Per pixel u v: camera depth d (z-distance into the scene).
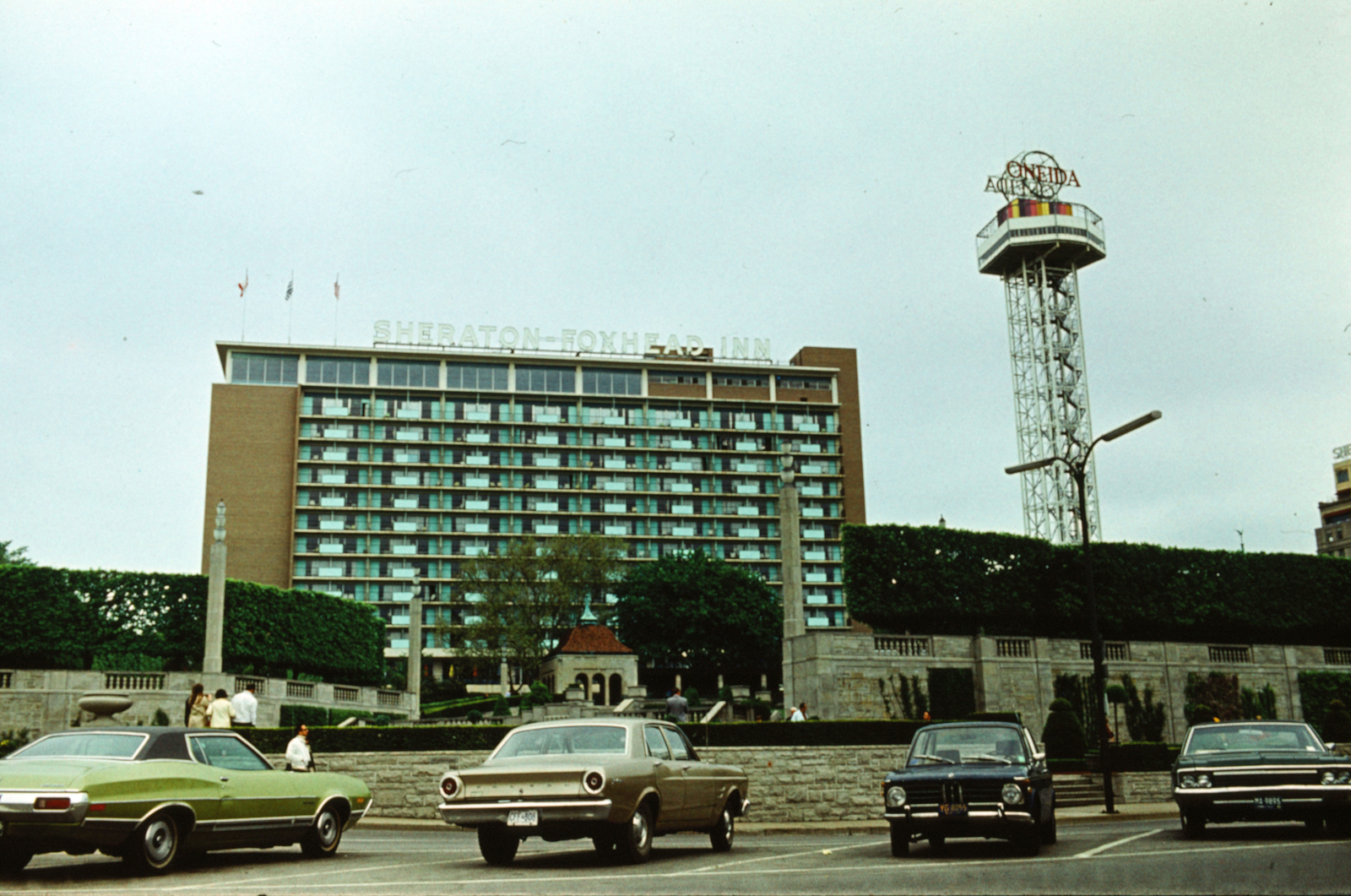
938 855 16.45
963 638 43.25
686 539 124.94
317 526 115.94
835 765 28.94
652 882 12.92
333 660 60.66
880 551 43.97
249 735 29.77
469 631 101.06
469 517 120.38
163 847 14.42
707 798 17.27
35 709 45.53
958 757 17.38
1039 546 46.53
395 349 121.25
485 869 14.80
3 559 99.62
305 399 118.75
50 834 13.36
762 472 128.25
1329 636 51.56
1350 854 14.44
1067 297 93.44
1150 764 33.66
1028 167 95.12
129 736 15.07
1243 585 49.22
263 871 14.95
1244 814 17.70
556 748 15.70
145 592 50.25
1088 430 90.69
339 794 17.39
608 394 126.19
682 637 94.50
